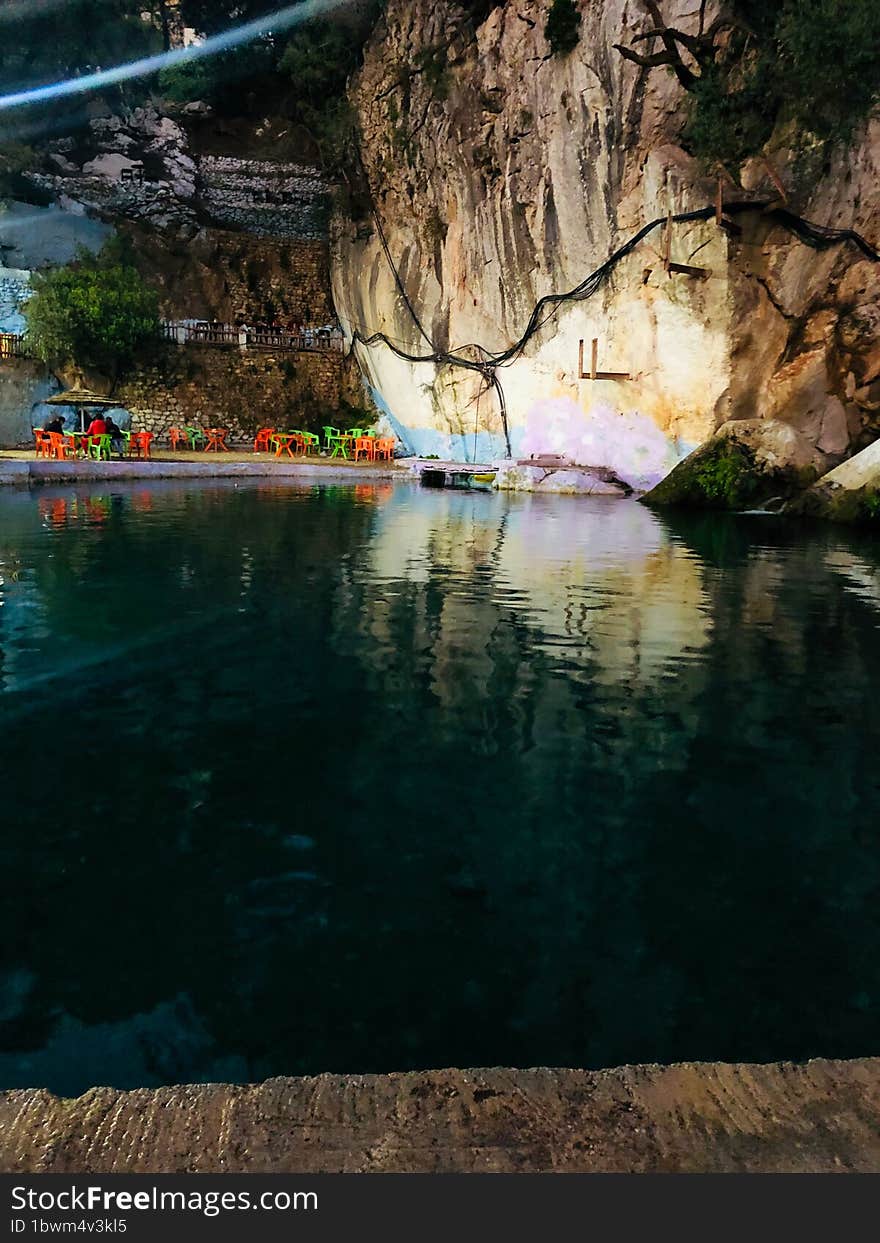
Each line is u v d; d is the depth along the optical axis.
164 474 18.30
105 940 2.55
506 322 20.25
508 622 6.33
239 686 4.84
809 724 4.39
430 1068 2.04
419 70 20.52
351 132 24.19
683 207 15.25
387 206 24.34
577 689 4.86
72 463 17.00
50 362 24.75
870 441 15.99
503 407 20.72
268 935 2.59
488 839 3.19
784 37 13.19
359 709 4.51
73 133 27.19
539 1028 2.19
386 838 3.19
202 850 3.08
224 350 27.61
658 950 2.54
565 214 17.70
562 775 3.74
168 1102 1.63
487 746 4.05
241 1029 2.17
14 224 25.70
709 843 3.18
